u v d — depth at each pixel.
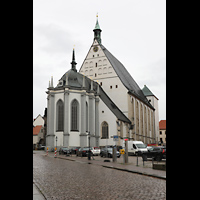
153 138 100.38
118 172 18.11
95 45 79.38
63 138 56.50
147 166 22.44
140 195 9.42
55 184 11.95
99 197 9.03
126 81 82.88
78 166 22.83
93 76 78.00
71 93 58.75
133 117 74.44
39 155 44.12
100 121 64.62
